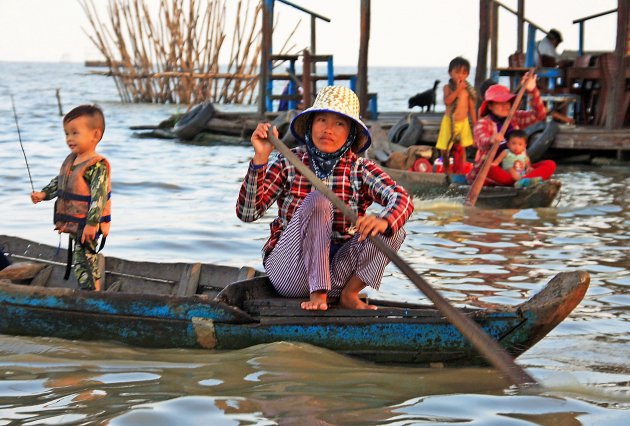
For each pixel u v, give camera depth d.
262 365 5.30
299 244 5.58
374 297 7.25
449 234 10.14
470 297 7.21
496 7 21.38
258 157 5.48
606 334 6.21
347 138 5.62
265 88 23.31
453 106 13.65
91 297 5.75
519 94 12.13
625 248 9.31
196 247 9.32
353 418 4.51
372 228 5.21
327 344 5.51
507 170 12.34
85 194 6.31
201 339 5.63
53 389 4.91
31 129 25.77
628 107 19.56
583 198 13.09
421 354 5.40
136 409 4.59
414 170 14.14
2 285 5.88
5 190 13.27
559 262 8.60
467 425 4.44
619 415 4.61
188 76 41.25
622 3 17.58
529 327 5.25
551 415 4.61
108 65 45.22
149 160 18.61
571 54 23.52
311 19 25.03
